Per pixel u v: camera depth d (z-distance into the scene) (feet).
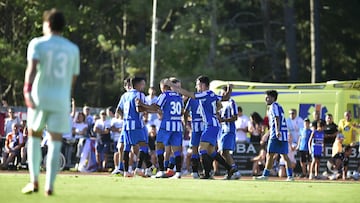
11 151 207.21
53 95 84.28
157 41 330.95
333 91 224.12
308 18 401.70
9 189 99.09
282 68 402.31
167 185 117.08
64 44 85.20
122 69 357.82
